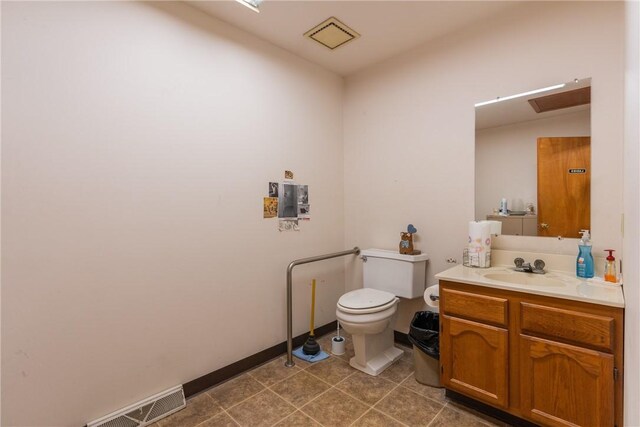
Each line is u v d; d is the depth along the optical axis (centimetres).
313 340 251
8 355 137
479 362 168
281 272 251
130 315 172
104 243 163
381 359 231
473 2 198
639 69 89
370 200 288
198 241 200
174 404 182
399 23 220
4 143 135
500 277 186
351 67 286
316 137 279
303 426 167
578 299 138
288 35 232
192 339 198
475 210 224
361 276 296
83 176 156
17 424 139
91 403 159
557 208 191
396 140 268
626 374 121
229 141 216
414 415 175
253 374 221
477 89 221
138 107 174
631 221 110
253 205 231
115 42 166
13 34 137
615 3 170
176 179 190
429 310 246
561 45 187
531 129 199
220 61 212
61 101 149
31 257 142
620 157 169
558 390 144
